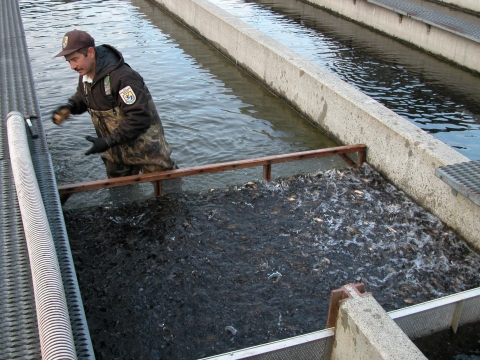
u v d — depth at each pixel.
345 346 3.13
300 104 8.55
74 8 15.40
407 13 12.73
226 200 5.66
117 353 3.73
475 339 3.66
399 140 5.83
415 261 4.77
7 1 12.42
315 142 7.62
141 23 14.27
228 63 11.38
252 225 5.25
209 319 4.05
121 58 4.75
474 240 4.88
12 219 3.51
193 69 10.80
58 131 7.71
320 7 16.80
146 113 4.79
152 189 5.65
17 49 8.05
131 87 4.67
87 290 4.32
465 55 11.27
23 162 3.67
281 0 17.64
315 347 3.20
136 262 4.67
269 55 9.47
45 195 4.11
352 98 6.88
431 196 5.41
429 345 3.62
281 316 4.09
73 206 5.37
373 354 2.84
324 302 4.25
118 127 4.82
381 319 2.96
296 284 4.45
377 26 14.26
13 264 3.08
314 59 11.79
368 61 11.79
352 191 5.95
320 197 5.80
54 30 12.98
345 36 13.79
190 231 5.12
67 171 6.59
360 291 3.26
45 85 9.38
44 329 2.23
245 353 2.98
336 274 4.58
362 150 6.48
